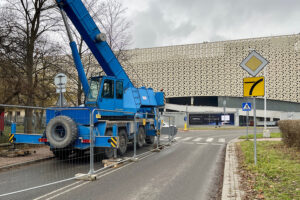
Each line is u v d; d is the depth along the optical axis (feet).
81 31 36.17
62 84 35.37
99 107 33.24
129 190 18.75
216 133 98.78
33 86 46.01
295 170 23.16
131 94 41.24
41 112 34.68
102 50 37.65
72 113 29.91
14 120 30.81
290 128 37.68
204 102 253.65
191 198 17.01
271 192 16.98
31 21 47.44
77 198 16.72
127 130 37.73
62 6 34.65
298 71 217.97
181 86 247.50
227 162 29.96
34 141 29.58
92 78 34.91
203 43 245.04
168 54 255.09
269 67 225.56
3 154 30.09
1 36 38.73
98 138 28.60
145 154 38.40
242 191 17.71
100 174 24.22
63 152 31.83
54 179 21.86
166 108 233.14
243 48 231.50
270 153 34.04
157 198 16.94
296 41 220.23
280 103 225.15
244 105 59.31
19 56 41.39
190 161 31.99
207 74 240.12
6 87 44.21
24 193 17.75
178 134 92.43
